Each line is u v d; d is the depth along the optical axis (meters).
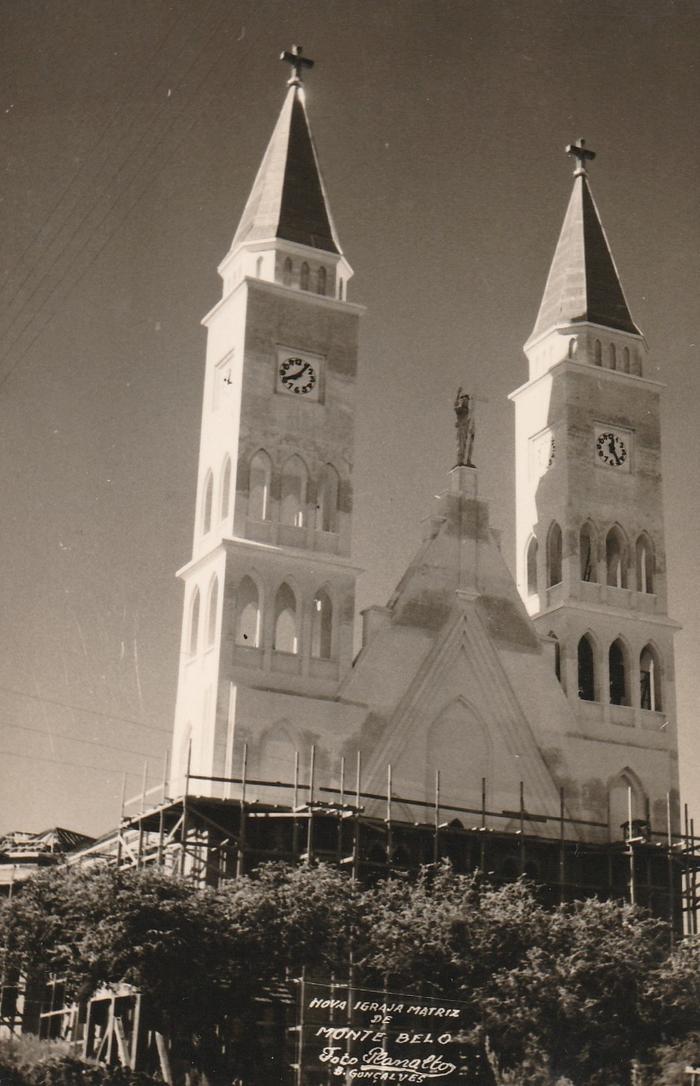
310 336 83.06
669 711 86.44
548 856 78.81
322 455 81.44
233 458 79.38
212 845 68.44
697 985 60.06
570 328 91.88
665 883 79.69
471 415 86.06
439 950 59.50
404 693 78.50
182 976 55.59
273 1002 65.31
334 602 78.88
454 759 78.81
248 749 73.94
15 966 59.62
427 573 81.44
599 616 86.19
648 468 90.62
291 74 90.75
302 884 59.53
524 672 82.31
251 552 77.31
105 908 56.53
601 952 60.19
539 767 80.75
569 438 88.69
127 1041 68.31
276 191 86.62
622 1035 59.06
